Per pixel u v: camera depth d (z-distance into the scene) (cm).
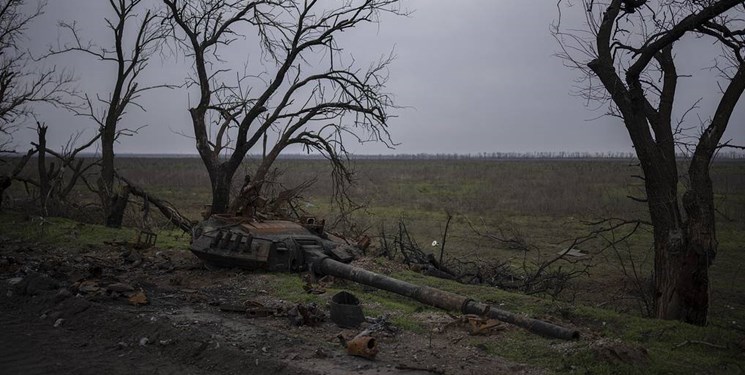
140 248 1507
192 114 1620
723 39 1095
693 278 1012
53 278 1151
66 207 2106
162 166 8250
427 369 697
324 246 1278
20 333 868
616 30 1191
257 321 905
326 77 1603
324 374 673
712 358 781
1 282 1115
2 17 2206
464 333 860
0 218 1923
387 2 1564
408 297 1080
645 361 728
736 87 1055
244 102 1648
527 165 8950
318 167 7294
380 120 1599
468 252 1925
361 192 4088
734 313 1230
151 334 834
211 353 757
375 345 744
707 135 1054
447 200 3566
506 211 3014
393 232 2252
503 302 1072
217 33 1683
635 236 2255
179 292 1103
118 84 2055
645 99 1133
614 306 1275
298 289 1091
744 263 1780
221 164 1566
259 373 700
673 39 1034
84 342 834
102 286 1057
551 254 1912
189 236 1830
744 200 3019
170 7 1611
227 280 1183
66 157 2181
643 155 1081
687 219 1030
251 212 1346
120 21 2014
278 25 1630
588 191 3819
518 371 706
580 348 755
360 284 1195
